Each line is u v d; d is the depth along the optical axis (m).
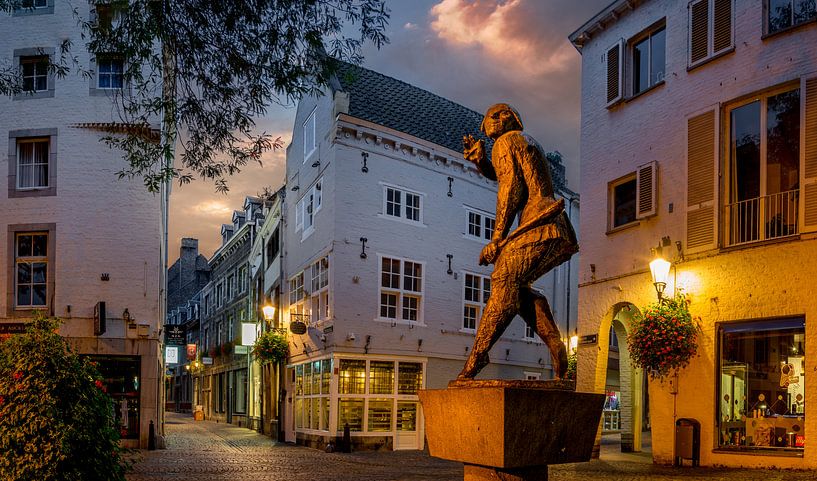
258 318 31.55
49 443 5.68
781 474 10.54
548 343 4.34
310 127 23.69
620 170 15.19
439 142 23.27
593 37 16.39
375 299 21.17
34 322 6.13
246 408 32.91
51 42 20.45
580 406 4.15
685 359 12.56
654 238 14.05
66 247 20.14
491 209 25.14
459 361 23.00
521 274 4.25
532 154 4.36
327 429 20.53
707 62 13.16
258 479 13.34
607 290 15.16
